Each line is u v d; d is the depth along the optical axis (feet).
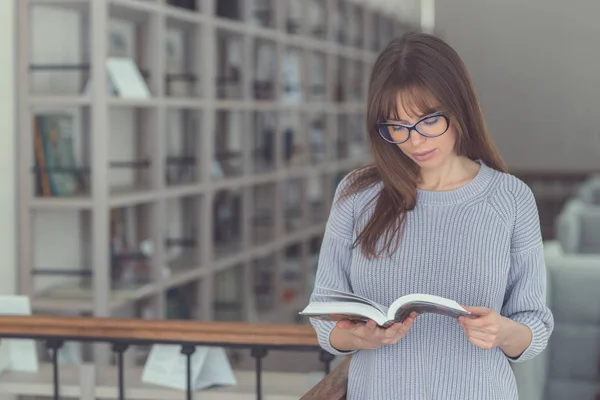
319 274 7.45
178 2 16.02
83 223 15.08
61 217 14.51
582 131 39.24
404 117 6.73
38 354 13.32
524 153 39.78
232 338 9.63
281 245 20.02
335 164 23.98
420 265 7.06
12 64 13.12
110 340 9.95
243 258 17.78
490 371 7.05
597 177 35.83
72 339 10.05
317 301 7.23
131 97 13.66
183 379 10.84
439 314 6.97
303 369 13.05
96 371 11.60
